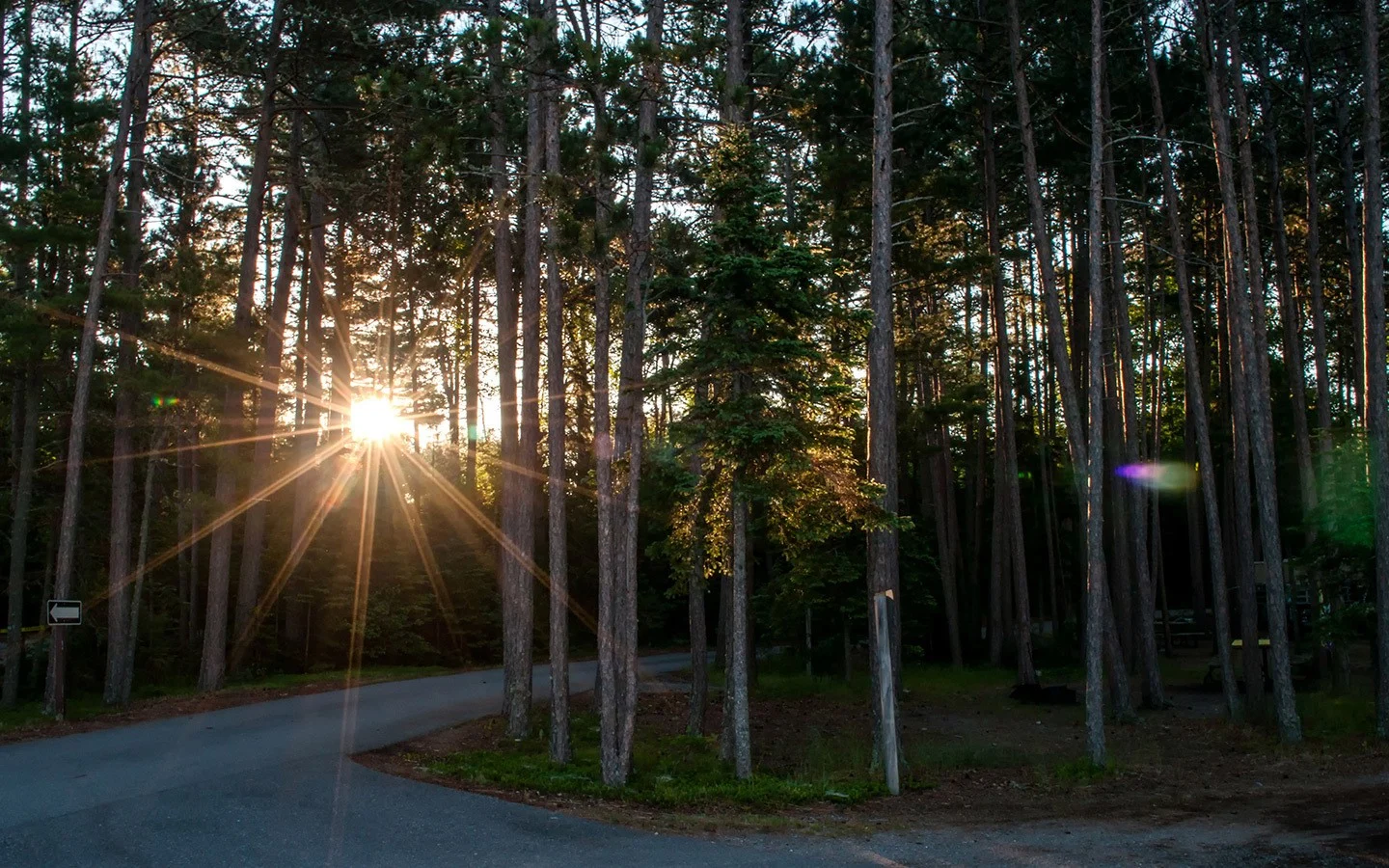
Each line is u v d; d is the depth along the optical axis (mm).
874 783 15078
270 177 26422
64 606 20109
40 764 14531
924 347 27734
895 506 17156
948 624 36969
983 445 39750
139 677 27625
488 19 15469
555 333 16109
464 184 18438
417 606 35156
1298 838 11391
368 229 29703
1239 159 21656
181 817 11000
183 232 27609
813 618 32250
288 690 25656
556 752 15820
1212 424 43062
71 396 25000
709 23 20219
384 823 11023
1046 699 26781
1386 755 17672
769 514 16641
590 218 17953
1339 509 20812
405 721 19578
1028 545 42594
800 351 14594
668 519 19219
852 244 24609
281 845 9992
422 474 38375
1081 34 25234
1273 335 39250
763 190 14688
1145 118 25406
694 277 14922
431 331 38156
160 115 24938
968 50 23859
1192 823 12453
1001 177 31016
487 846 10281
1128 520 31828
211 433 24047
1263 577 22688
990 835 11664
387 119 21203
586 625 44562
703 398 15531
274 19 23656
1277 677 19469
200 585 32844
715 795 13984
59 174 22922
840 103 23859
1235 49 21547
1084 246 34656
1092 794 14789
